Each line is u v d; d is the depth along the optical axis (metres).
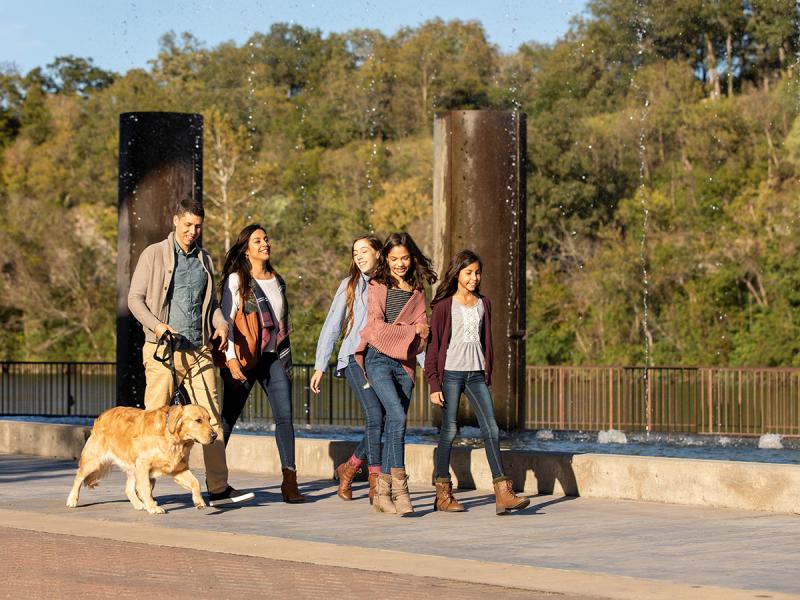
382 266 9.88
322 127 72.00
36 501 10.48
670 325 48.03
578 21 63.81
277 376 10.46
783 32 61.53
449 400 9.76
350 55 84.81
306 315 51.09
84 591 6.66
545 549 8.08
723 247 48.62
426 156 59.06
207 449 10.12
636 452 16.27
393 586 6.80
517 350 17.45
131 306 9.95
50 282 62.31
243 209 57.69
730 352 47.06
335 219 56.69
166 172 17.02
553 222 54.56
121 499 10.60
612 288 49.00
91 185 70.62
